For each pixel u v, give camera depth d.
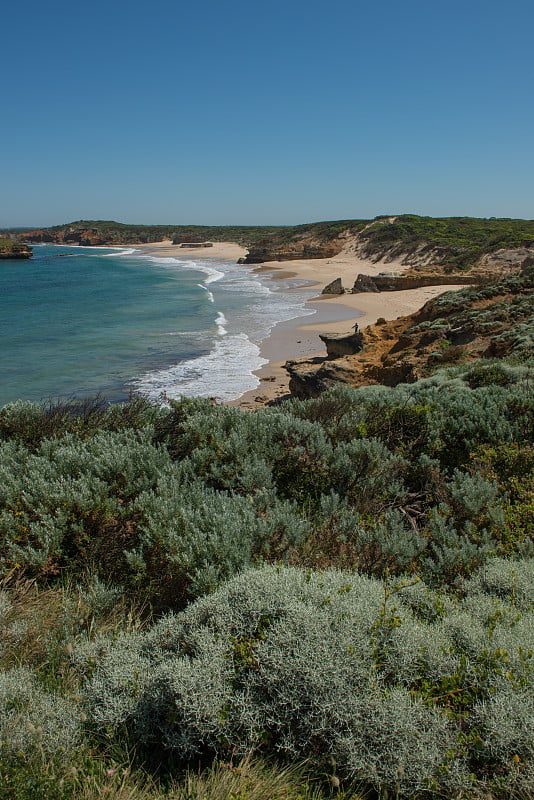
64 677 2.87
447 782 2.19
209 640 2.66
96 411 7.14
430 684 2.55
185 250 142.88
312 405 7.33
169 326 34.62
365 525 4.66
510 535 4.34
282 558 3.81
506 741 2.25
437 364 16.12
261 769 2.31
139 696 2.57
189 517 4.11
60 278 71.31
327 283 62.62
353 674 2.46
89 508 4.41
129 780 2.30
